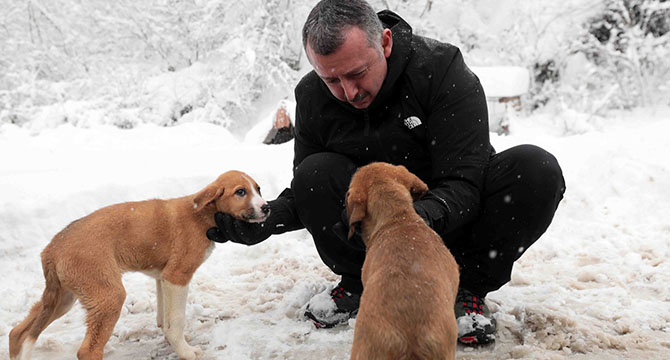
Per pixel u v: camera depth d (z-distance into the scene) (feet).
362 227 10.07
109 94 49.83
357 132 12.09
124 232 11.23
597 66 54.65
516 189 11.18
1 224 16.62
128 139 31.94
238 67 51.67
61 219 17.60
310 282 15.06
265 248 17.48
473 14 59.06
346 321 12.48
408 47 11.32
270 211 12.30
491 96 45.70
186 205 11.96
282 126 35.86
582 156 20.81
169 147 29.84
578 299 13.05
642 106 51.75
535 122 50.26
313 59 10.43
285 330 12.27
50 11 53.62
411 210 9.75
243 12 53.72
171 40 54.60
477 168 11.21
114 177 20.38
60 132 32.09
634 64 51.65
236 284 15.35
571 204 18.51
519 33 55.62
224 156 23.79
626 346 10.79
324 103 12.26
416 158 12.12
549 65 55.52
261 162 22.54
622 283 13.80
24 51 52.75
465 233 12.04
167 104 51.42
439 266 8.57
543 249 16.43
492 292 13.60
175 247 11.62
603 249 16.22
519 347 10.73
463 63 11.84
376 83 10.92
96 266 10.66
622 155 20.56
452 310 8.07
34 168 22.22
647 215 18.07
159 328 12.58
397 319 7.70
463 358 10.69
